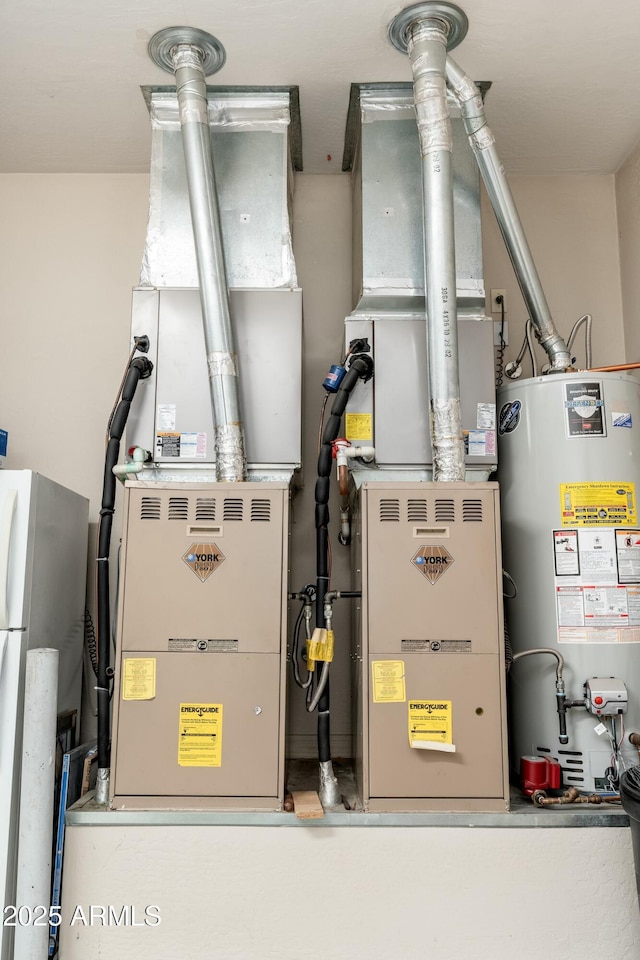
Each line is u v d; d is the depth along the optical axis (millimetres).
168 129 2350
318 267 2766
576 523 2096
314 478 2656
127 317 2744
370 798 1814
